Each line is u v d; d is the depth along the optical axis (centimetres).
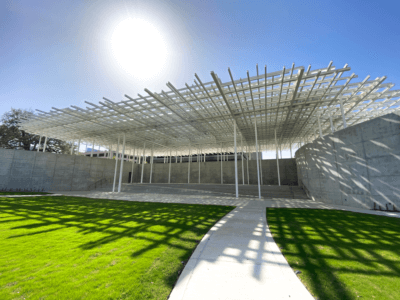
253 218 745
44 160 2073
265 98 1198
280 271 321
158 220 719
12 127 2666
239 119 1656
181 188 2072
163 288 272
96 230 584
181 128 1981
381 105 1434
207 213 854
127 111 1437
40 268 334
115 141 2556
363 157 1006
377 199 932
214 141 2572
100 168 2520
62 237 514
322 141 1316
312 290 264
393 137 882
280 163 2492
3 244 457
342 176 1129
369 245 442
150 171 3134
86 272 318
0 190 1828
